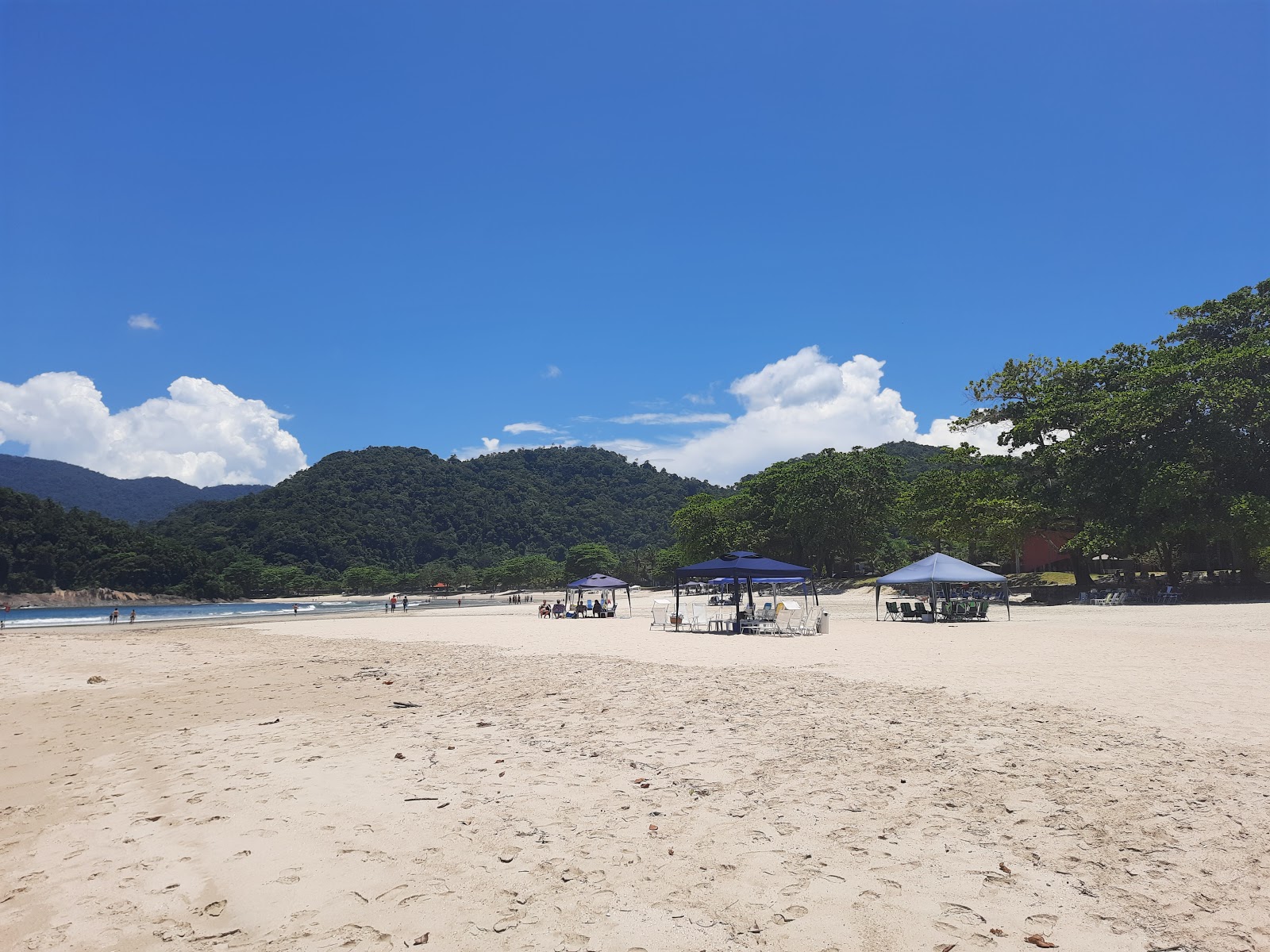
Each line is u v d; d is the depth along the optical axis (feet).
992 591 130.41
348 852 16.05
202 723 32.30
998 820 16.78
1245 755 21.34
